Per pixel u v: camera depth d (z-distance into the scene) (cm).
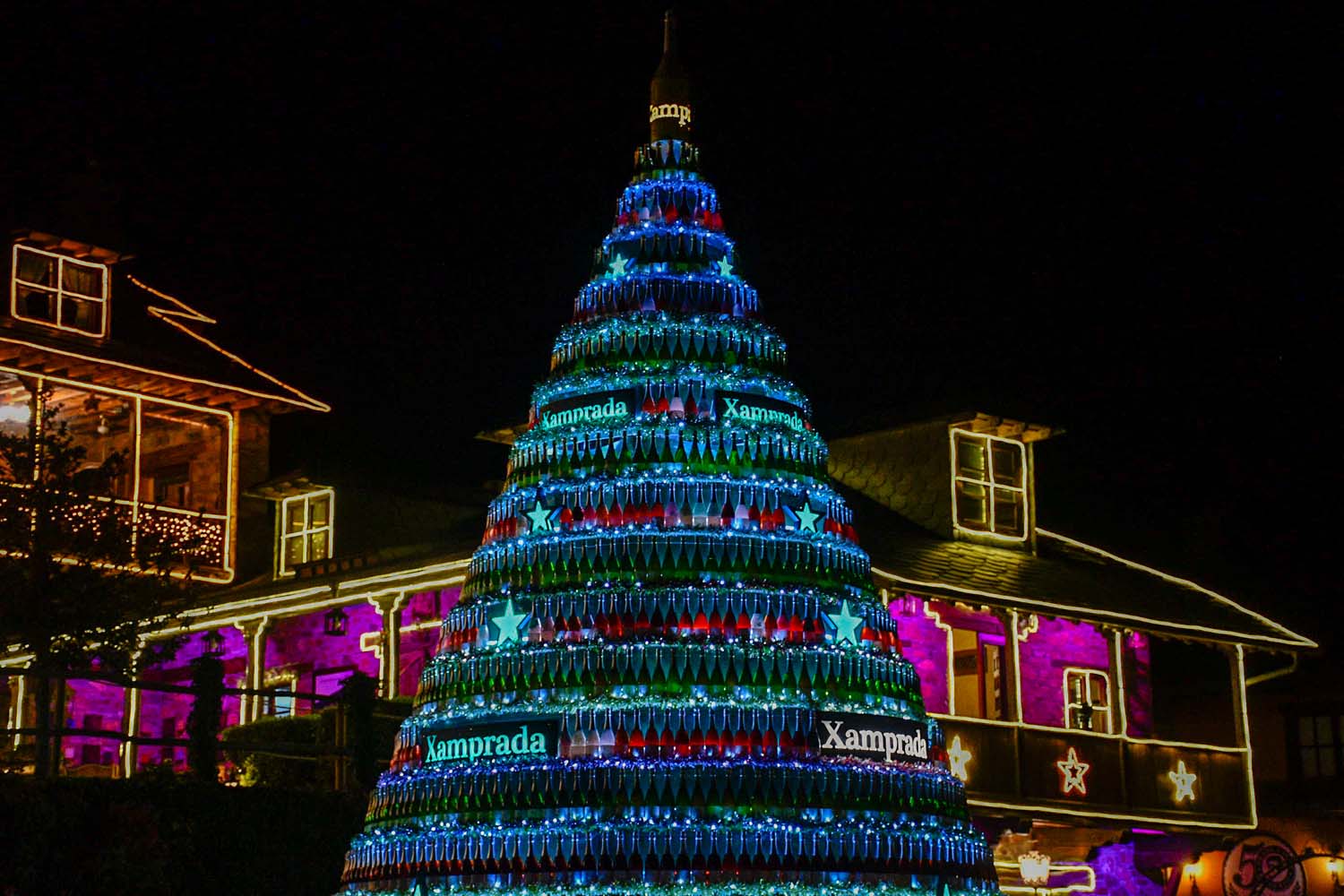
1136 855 3219
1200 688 3925
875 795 1714
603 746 1680
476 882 1667
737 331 1877
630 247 1934
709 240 1945
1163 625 3133
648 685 1695
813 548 1794
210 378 3353
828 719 1711
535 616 1741
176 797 1964
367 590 2959
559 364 1902
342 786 2173
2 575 2233
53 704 2681
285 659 3138
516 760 1697
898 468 3262
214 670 2084
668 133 2006
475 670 1750
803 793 1675
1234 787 3195
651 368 1844
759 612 1736
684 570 1741
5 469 2345
